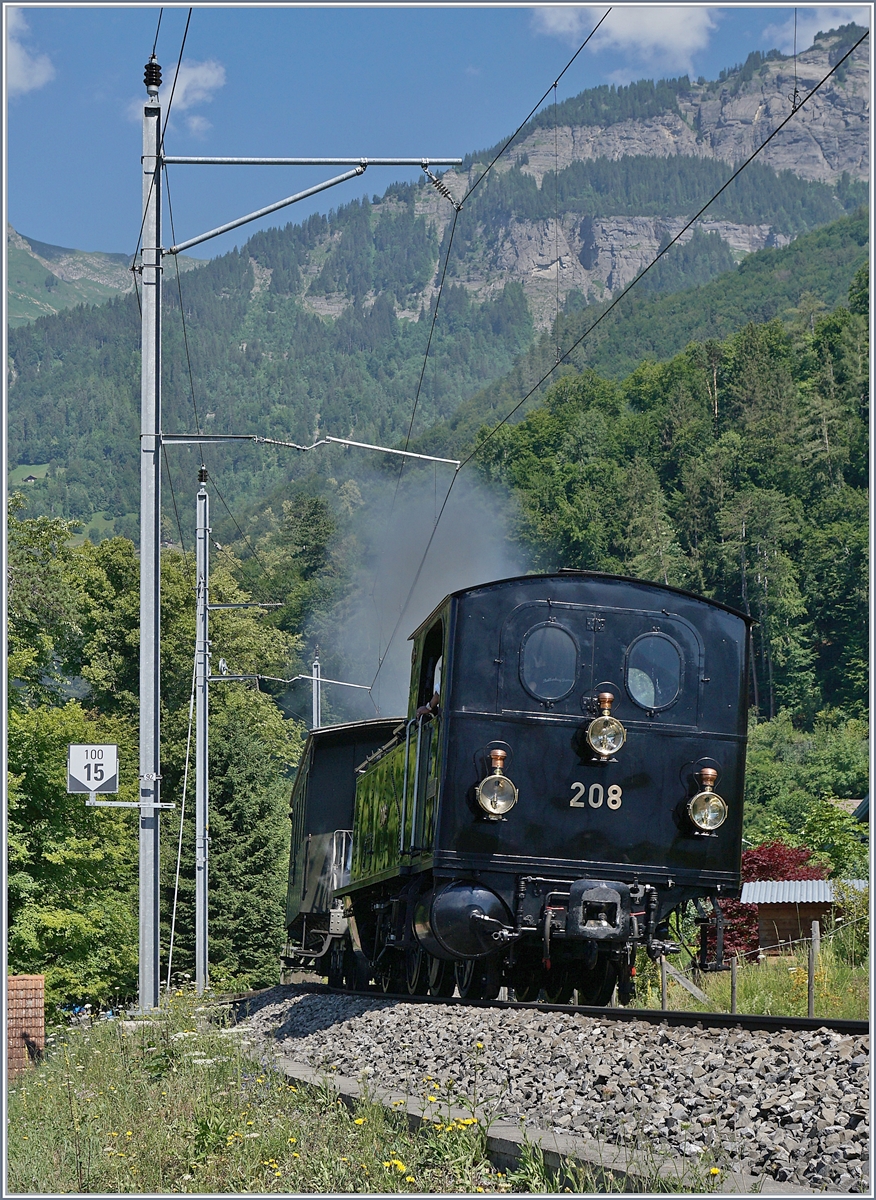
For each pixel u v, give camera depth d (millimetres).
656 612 12609
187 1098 10273
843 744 78375
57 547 44188
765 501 113312
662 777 12359
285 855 46219
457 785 12094
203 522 28641
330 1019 14727
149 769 16047
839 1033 8023
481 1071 9117
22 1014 14977
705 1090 7168
